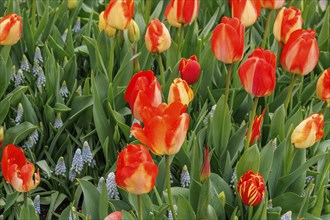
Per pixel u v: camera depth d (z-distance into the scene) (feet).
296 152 9.90
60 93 11.16
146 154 7.11
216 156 10.28
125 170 7.01
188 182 9.65
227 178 9.91
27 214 8.21
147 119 7.31
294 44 9.51
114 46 11.87
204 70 11.72
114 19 10.44
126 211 8.70
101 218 8.55
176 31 12.92
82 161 10.02
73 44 13.00
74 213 8.67
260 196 8.23
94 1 14.76
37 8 13.92
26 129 10.35
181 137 7.31
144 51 12.05
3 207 9.71
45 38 12.89
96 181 10.56
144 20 13.28
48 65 11.16
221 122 10.07
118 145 10.78
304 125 8.88
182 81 8.96
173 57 11.94
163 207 8.36
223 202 8.91
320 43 13.65
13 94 10.55
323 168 10.02
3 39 10.09
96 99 10.36
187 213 8.38
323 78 9.91
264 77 8.61
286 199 9.44
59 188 10.52
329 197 10.14
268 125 10.91
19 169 8.13
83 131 11.24
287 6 14.75
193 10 11.01
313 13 14.69
